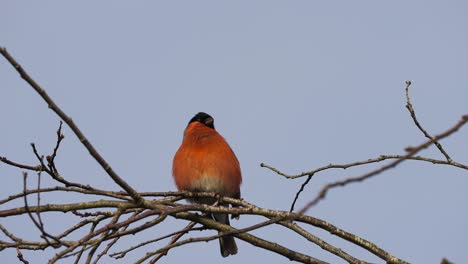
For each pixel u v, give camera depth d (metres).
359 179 7.08
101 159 9.45
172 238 11.76
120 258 9.58
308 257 10.77
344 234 10.27
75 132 9.06
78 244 8.96
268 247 10.90
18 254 9.79
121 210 10.20
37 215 8.88
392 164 7.13
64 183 10.25
